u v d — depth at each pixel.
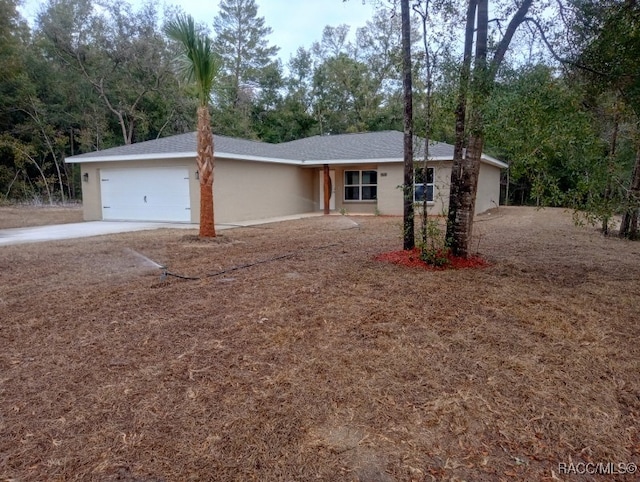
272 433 2.21
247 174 13.97
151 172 13.29
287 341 3.33
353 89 31.70
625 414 2.42
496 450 2.11
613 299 4.42
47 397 2.55
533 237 9.23
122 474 1.92
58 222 13.61
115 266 6.12
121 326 3.67
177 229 11.13
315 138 20.38
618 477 1.94
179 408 2.43
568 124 4.68
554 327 3.62
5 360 3.05
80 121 25.89
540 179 5.28
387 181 15.88
